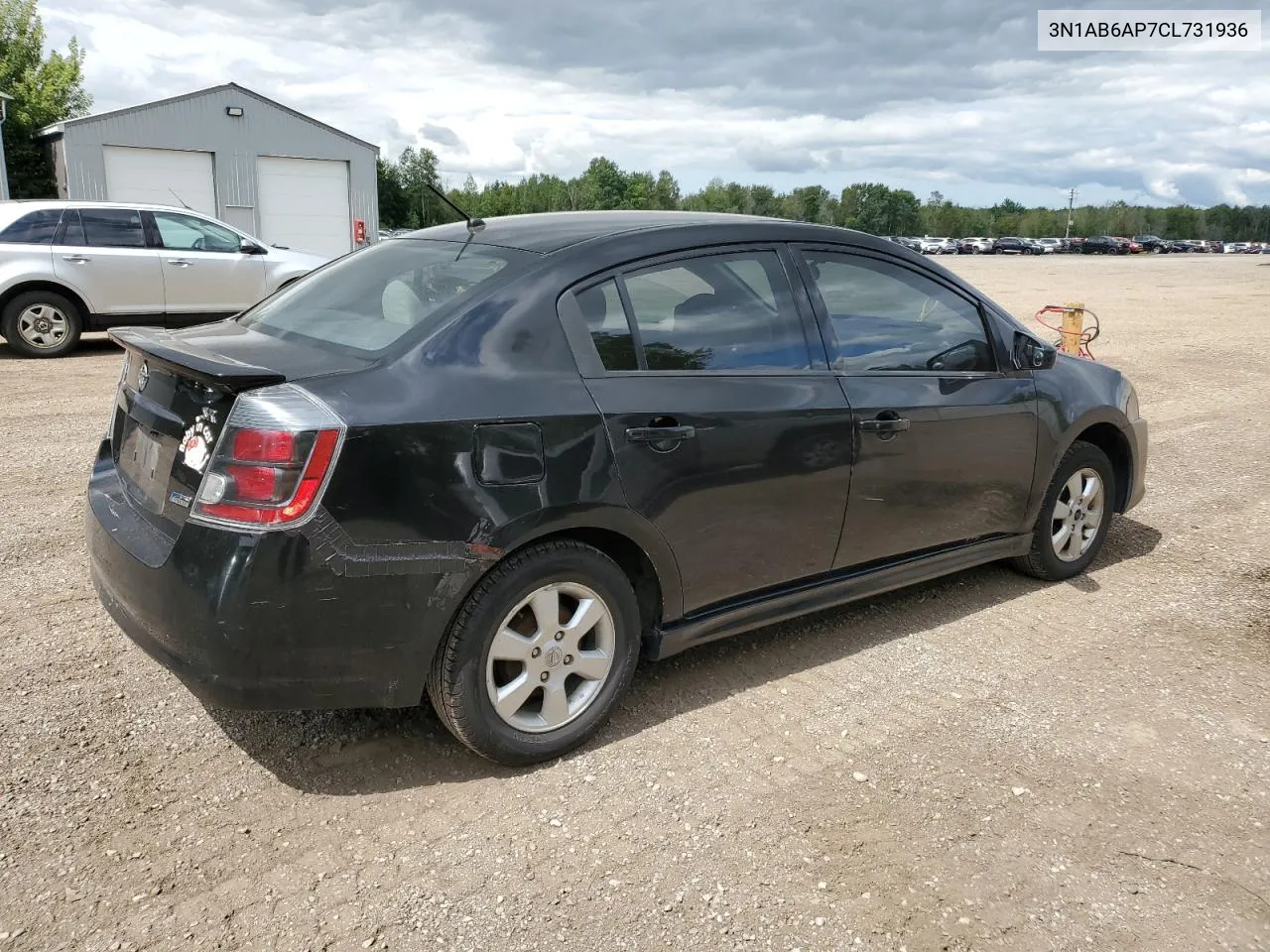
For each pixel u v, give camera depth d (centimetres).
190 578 262
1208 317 1702
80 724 326
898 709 353
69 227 1087
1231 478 670
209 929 238
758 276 357
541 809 290
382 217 6469
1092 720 348
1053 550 469
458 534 277
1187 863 272
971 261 5306
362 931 239
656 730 335
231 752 314
